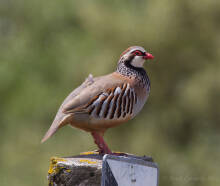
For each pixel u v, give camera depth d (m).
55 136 18.95
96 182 4.90
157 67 18.11
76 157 5.63
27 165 18.58
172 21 17.97
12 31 26.56
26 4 25.38
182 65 18.22
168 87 18.17
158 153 17.28
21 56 24.11
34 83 23.02
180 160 17.39
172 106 17.92
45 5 24.53
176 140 18.06
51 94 21.95
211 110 17.41
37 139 19.86
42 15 24.59
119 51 18.17
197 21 18.20
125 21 18.55
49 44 24.44
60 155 18.20
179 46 18.20
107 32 18.42
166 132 18.08
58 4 24.34
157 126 17.89
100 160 5.30
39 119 21.31
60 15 24.42
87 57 19.41
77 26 24.53
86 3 19.89
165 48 18.05
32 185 18.14
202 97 17.03
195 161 17.38
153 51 18.00
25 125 21.00
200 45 18.38
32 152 19.11
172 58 18.09
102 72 17.80
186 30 18.22
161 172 17.08
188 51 18.20
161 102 18.20
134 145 17.34
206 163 17.28
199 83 17.25
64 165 4.89
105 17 18.59
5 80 23.20
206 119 17.80
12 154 19.16
